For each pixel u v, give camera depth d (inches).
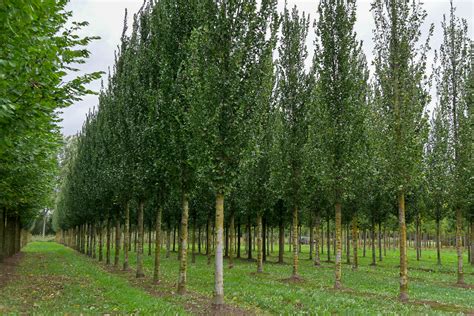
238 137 592.7
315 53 944.3
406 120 768.9
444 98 1068.5
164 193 911.0
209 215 1481.3
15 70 402.0
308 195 1221.1
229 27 610.9
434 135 1387.8
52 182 1325.0
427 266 1588.3
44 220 5487.2
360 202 1395.2
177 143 763.4
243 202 1241.4
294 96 1055.6
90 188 1710.1
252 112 621.6
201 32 618.8
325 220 1942.7
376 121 845.2
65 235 3737.7
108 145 1359.5
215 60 609.9
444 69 1069.8
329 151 906.7
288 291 758.5
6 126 420.5
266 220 1742.1
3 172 734.5
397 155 763.4
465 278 1194.0
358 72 952.3
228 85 599.8
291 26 1073.5
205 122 595.8
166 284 868.0
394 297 757.9
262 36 630.5
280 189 1105.4
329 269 1342.3
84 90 494.3
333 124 908.0
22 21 354.3
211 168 582.6
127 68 1157.7
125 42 1314.0
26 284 829.8
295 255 999.6
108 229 1488.7
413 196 1523.1
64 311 533.0
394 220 1935.3
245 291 768.9
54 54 431.8
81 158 2042.3
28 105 431.5
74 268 1235.2
